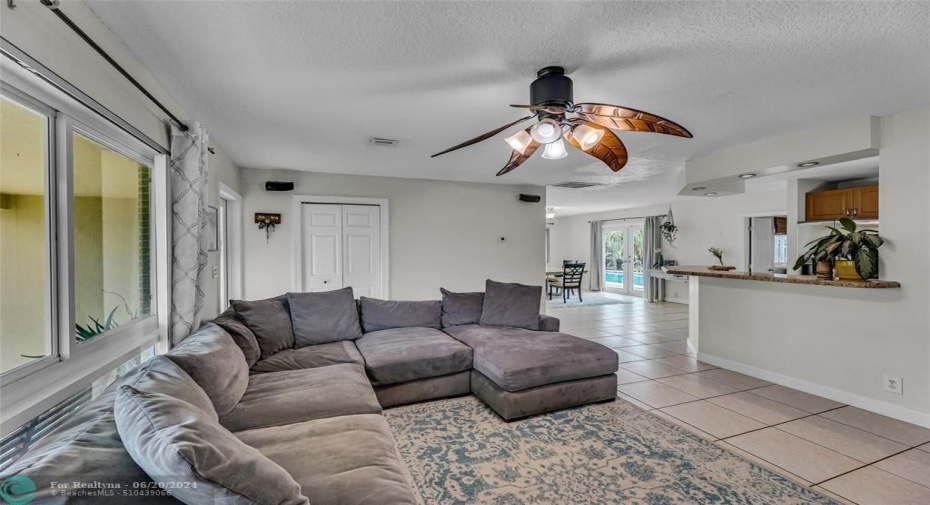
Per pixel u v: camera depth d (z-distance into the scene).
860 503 1.90
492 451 2.38
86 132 1.74
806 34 1.78
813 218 5.55
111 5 1.56
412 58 2.01
